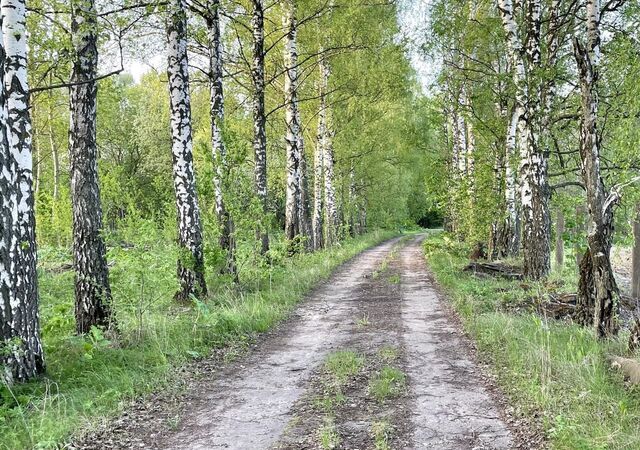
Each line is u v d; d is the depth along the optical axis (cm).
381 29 2212
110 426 528
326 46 2166
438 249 2238
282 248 1738
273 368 739
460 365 720
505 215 1888
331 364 722
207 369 735
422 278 1648
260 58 1647
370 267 2023
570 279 1259
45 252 1856
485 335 821
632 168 908
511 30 1324
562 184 1363
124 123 4250
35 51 1086
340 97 2450
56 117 2809
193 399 617
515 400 563
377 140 3005
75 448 479
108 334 834
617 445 423
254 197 1379
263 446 482
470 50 1783
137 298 893
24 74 663
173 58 1152
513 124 1791
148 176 4103
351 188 3653
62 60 843
